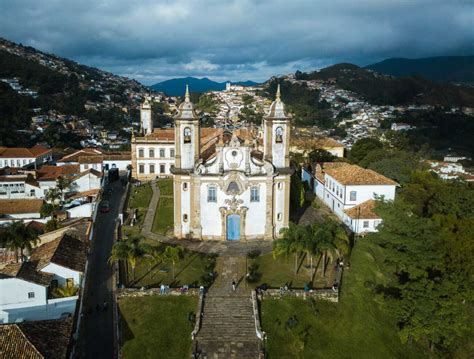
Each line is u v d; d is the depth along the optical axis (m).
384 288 53.09
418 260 52.94
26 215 75.19
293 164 103.94
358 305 49.22
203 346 42.31
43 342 37.22
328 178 80.81
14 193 88.94
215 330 44.09
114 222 71.19
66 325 40.50
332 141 139.25
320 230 49.91
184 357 41.50
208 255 58.00
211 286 50.44
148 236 64.50
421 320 45.62
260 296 47.94
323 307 47.94
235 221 62.72
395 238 54.81
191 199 62.19
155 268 54.56
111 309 47.53
